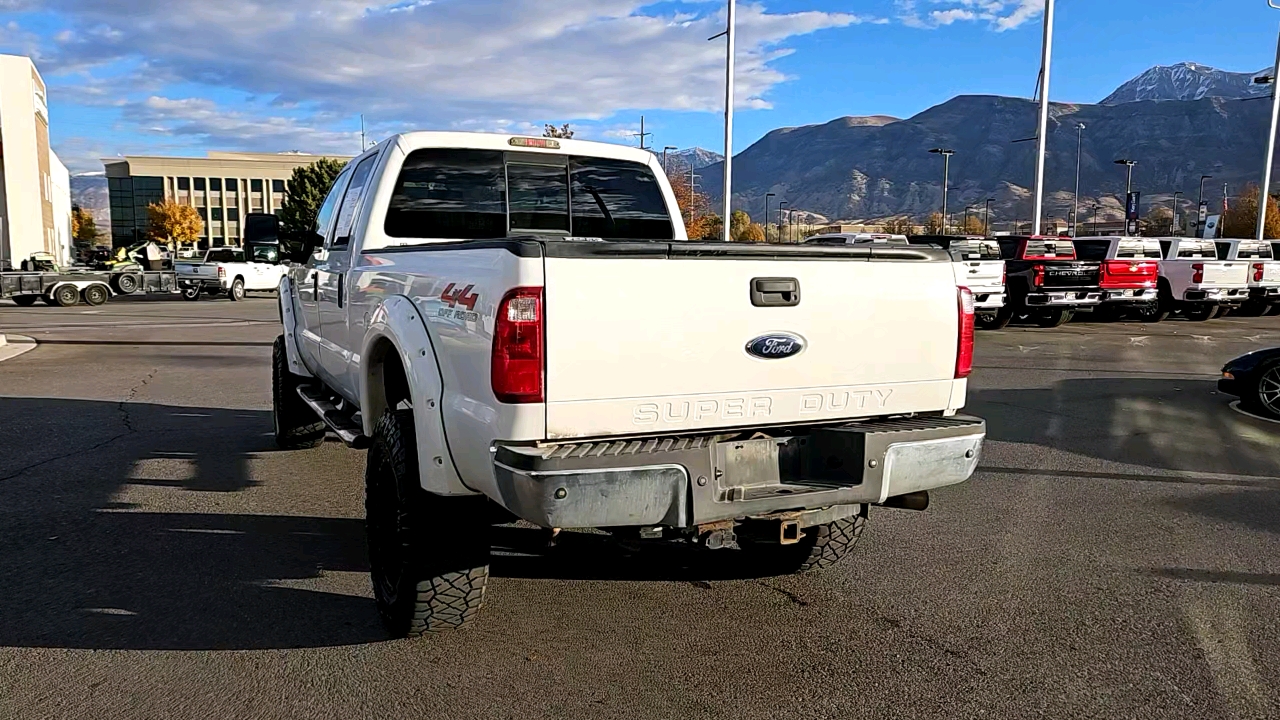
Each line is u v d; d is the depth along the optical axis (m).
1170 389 11.98
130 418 9.59
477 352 3.55
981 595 4.80
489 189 5.92
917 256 4.08
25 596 4.70
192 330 20.08
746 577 5.06
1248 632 4.34
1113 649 4.16
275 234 7.11
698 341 3.62
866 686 3.80
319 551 5.45
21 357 14.95
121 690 3.71
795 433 3.91
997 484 7.09
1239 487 7.02
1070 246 22.16
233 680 3.81
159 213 105.81
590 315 3.44
